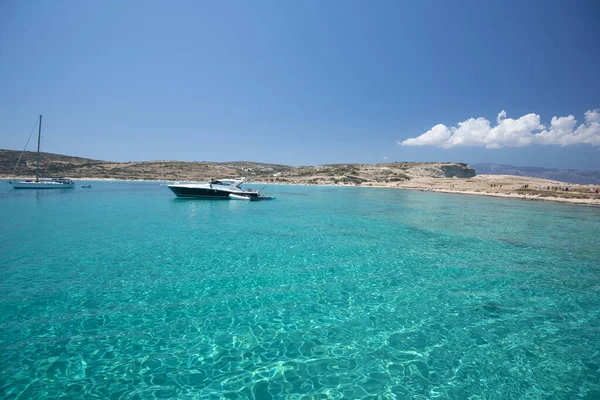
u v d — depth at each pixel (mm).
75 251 14648
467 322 8461
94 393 5543
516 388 5906
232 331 7754
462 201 46812
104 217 25406
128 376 6027
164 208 32844
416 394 5660
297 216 28562
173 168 141375
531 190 60250
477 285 11242
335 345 7238
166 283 10805
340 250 15961
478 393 5738
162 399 5430
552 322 8539
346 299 9828
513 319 8688
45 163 119625
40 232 18828
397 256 14992
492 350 7148
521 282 11625
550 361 6766
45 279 10898
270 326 8047
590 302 9898
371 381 6004
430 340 7527
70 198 41875
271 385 5844
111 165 134750
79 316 8289
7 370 6094
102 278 11133
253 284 10938
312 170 141500
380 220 26547
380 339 7531
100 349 6855
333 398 5520
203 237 18422
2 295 9492
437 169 146750
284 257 14453
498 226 24219
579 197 48438
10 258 13273
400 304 9531
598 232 22141
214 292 10148
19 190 54438
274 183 104750
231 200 43344
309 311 8938
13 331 7473
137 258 13742
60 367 6227
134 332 7582
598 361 6797
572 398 5668
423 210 34594
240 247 16156
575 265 13875
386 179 111688
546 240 19250
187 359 6586
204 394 5582
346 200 47469
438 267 13352
